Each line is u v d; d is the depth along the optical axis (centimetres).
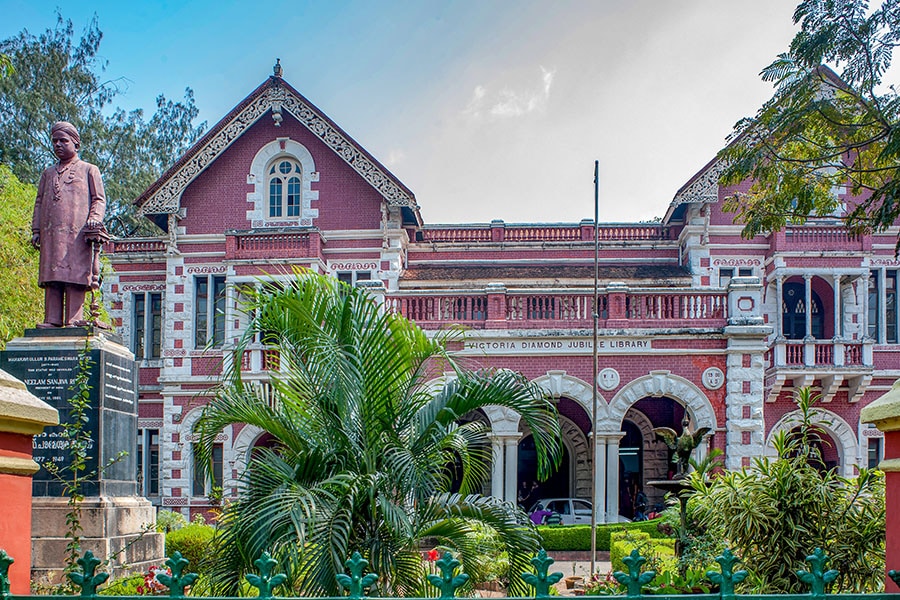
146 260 2942
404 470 764
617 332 2208
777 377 2533
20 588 503
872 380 2625
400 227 2769
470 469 985
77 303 1159
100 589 862
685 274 2744
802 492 833
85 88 4203
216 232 2800
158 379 2717
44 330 1130
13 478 503
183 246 2792
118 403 1150
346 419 814
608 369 2217
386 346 843
